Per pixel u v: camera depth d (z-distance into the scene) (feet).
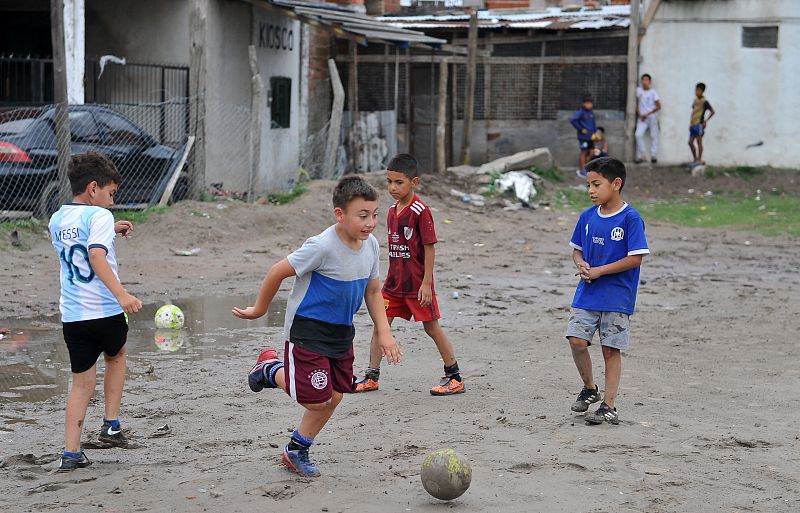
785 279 52.21
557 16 101.76
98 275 20.44
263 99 74.84
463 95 98.63
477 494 19.01
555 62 96.02
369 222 19.36
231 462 21.34
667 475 20.33
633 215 24.08
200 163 63.67
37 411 25.85
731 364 32.22
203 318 38.99
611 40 95.04
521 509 18.20
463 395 27.73
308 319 19.63
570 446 22.38
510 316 41.19
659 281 51.01
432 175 81.66
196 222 58.03
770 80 91.71
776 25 90.63
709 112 93.81
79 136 57.36
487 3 113.09
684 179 91.66
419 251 27.45
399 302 27.94
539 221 72.84
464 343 35.50
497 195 79.05
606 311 24.38
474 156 98.99
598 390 27.89
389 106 99.09
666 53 93.76
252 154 67.67
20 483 19.94
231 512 18.11
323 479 19.99
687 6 92.32
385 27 80.69
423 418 25.14
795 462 21.34
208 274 48.52
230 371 30.63
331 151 77.20
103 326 20.97
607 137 95.91
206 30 64.64
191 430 24.09
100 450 22.29
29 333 35.45
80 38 61.41
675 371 31.09
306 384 19.60
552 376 30.22
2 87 73.05
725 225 73.36
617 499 18.81
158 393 27.81
